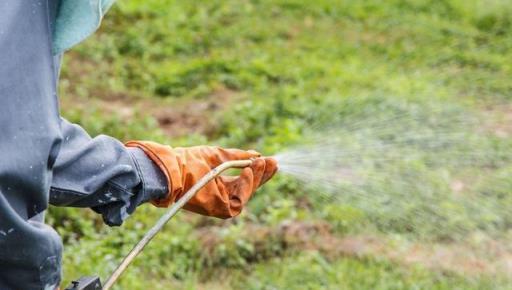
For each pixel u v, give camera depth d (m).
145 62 14.20
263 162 3.91
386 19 16.45
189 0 16.73
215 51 14.79
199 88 13.23
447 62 14.34
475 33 15.92
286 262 8.09
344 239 8.52
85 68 13.74
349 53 14.91
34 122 2.90
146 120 11.73
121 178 3.34
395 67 14.23
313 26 16.14
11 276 3.04
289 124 11.21
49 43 3.01
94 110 11.99
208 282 7.93
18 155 2.86
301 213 8.98
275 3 17.00
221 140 11.20
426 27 15.97
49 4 3.07
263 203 9.22
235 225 8.82
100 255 7.66
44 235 3.01
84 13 3.12
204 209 3.74
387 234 8.60
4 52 2.91
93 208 3.39
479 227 8.81
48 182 2.96
